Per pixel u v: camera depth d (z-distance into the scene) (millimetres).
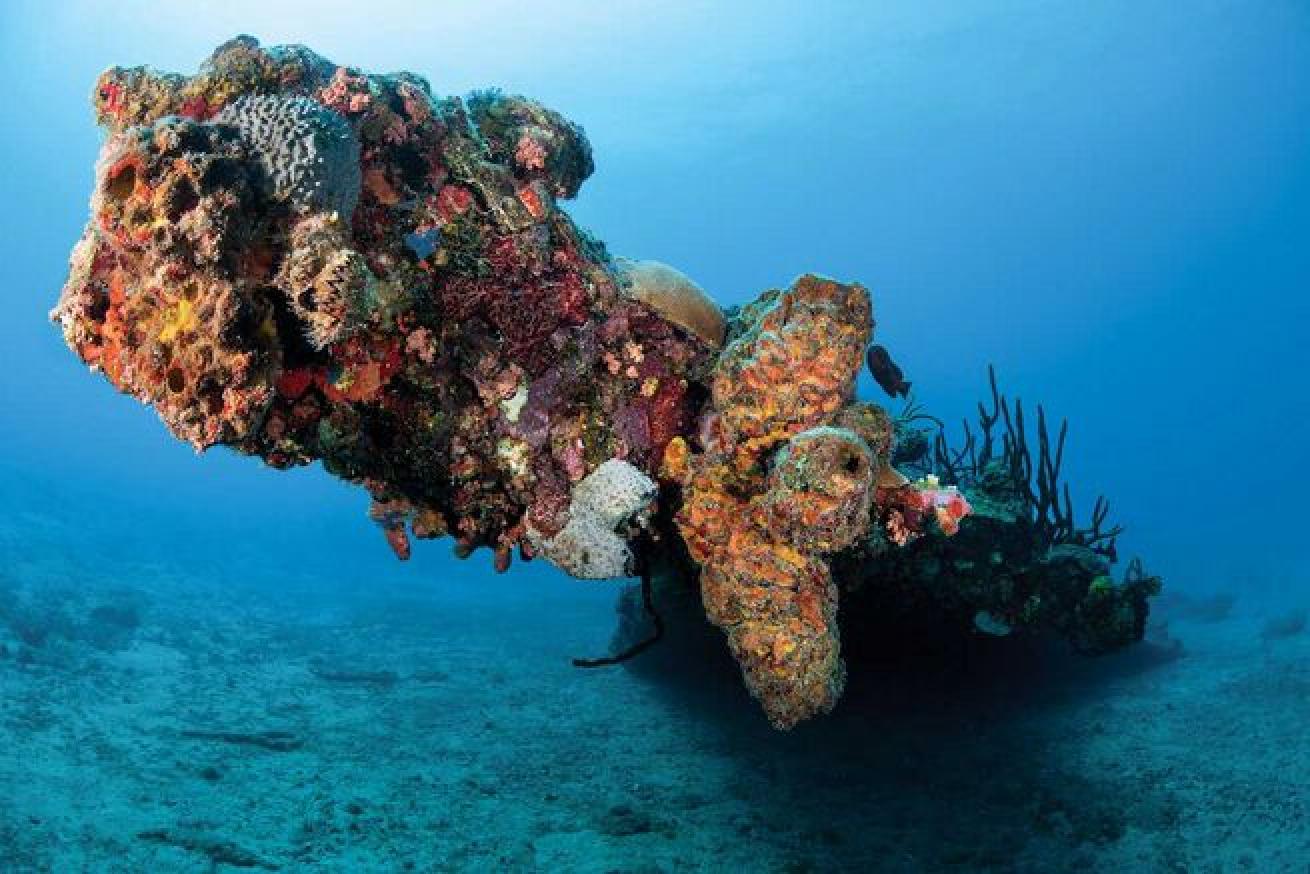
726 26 76250
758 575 3010
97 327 2498
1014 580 8266
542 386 3207
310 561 28719
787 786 7891
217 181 2258
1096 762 7781
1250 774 7184
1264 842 6156
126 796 7453
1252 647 11562
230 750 9125
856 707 9141
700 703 10328
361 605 20391
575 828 7336
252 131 2441
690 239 104500
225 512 39562
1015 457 9648
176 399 2363
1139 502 47344
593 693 11586
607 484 3277
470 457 3197
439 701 11828
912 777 7805
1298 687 9078
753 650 3020
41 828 6508
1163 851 6289
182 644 14211
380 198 2863
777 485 2904
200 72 2678
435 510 3393
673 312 3391
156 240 2234
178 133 2279
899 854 6590
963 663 9250
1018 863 6344
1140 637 8562
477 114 3410
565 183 3619
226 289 2262
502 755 9367
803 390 3025
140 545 24125
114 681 11328
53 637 12703
